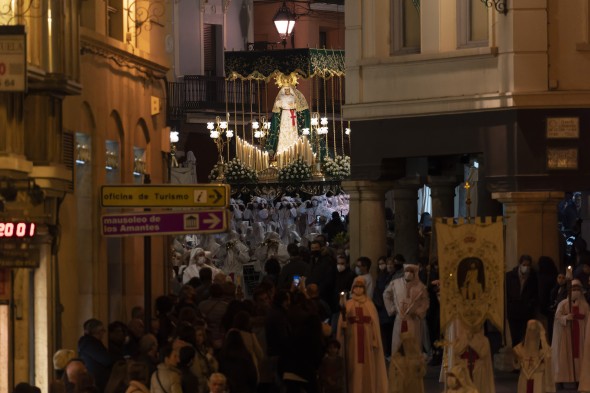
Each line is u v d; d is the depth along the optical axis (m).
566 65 48.09
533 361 37.59
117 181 39.75
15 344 31.56
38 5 32.19
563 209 61.44
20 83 28.22
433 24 50.19
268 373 34.38
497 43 48.41
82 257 37.09
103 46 37.59
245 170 80.19
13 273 31.42
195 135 89.69
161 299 34.59
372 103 51.28
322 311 40.28
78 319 36.38
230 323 34.56
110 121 38.84
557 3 48.16
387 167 51.56
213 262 62.06
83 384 25.03
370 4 51.78
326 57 80.75
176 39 90.81
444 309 37.75
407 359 36.69
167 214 29.36
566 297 42.72
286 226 78.56
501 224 37.53
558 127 47.62
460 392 33.44
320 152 82.06
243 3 96.31
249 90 87.00
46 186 31.83
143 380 25.94
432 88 50.00
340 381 35.69
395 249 54.53
